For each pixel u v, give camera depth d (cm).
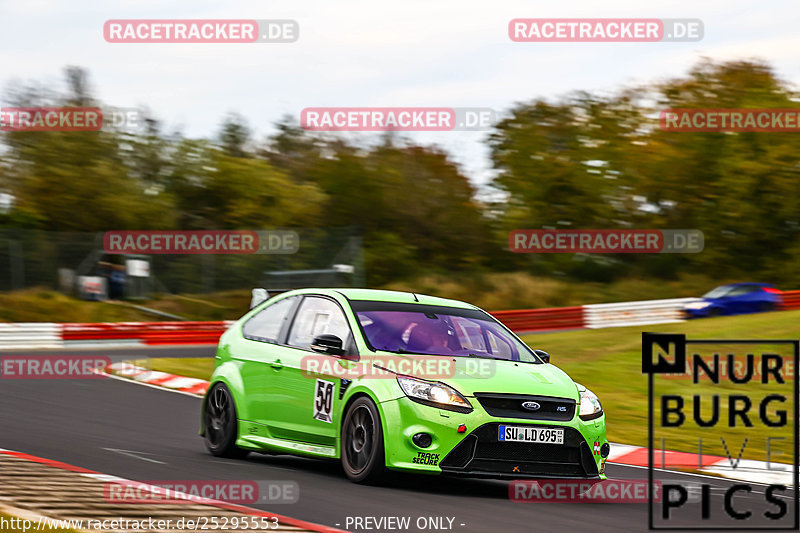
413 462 1430
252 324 1833
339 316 1645
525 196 9031
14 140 7250
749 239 9025
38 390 2845
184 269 6384
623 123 9288
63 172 7169
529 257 9044
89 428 2098
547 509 1386
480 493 1489
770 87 9262
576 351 4503
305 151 9156
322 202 8625
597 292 8600
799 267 8850
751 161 9062
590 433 1498
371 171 8894
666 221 9181
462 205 9069
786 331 4612
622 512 1411
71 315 5753
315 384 1600
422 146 9225
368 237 8575
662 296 8650
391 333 1594
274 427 1675
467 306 1773
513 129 9244
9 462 1455
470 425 1431
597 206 8931
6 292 5766
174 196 7725
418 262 8781
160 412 2512
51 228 7094
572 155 9144
